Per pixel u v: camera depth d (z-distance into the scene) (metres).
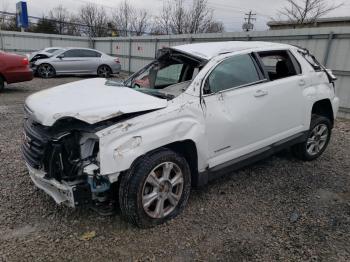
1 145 5.05
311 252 2.73
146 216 2.90
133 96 3.08
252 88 3.62
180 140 2.97
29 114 2.96
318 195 3.75
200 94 3.16
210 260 2.60
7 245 2.71
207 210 3.33
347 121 7.94
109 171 2.59
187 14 40.78
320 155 5.02
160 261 2.57
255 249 2.75
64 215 3.16
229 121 3.36
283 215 3.29
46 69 14.97
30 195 3.52
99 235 2.87
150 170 2.81
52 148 2.74
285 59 4.25
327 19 21.50
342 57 8.30
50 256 2.59
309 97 4.35
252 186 3.92
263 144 3.88
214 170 3.37
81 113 2.60
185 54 3.63
